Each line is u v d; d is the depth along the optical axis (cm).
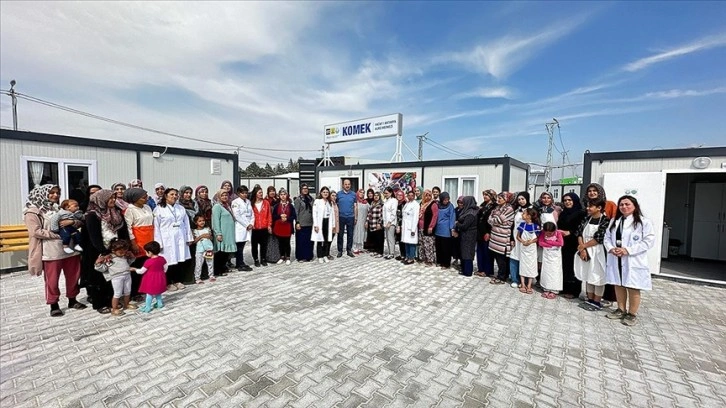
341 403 248
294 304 460
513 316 425
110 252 413
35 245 402
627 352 333
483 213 611
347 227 800
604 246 425
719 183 777
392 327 387
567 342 354
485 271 614
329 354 322
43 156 685
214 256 600
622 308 415
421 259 730
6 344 339
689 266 725
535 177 2445
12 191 641
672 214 862
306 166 1998
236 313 425
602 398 259
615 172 679
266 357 315
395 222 759
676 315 435
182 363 304
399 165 1348
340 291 521
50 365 300
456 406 247
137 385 270
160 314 420
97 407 242
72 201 432
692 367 306
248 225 648
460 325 395
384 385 272
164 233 492
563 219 494
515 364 308
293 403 248
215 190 1075
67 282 434
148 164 889
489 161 1131
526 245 511
